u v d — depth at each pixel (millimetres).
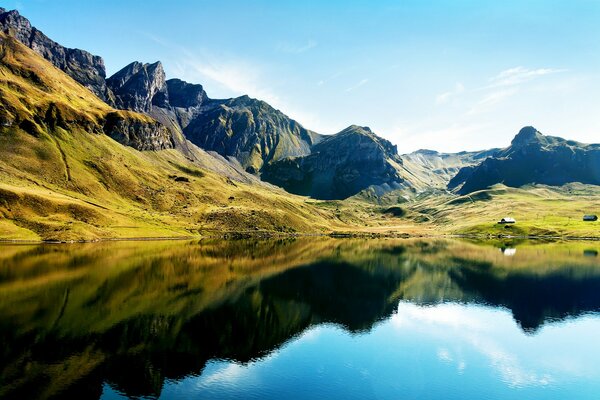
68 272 120062
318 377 57844
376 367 61969
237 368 60031
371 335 77250
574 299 105625
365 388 54844
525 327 82562
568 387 56375
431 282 129000
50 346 64312
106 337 69438
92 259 145875
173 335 72375
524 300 104625
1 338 66625
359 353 67625
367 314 91938
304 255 192875
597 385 56938
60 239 198125
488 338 76000
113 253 165125
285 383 55625
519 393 54500
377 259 181625
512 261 174500
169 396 50562
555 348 70938
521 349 70438
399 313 92875
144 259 154125
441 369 61750
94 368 57312
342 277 137250
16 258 139875
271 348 68875
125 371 56812
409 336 76812
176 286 111500
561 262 170375
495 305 99938
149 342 68250
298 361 63531
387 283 127438
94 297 94125
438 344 72500
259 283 123500
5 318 76312
